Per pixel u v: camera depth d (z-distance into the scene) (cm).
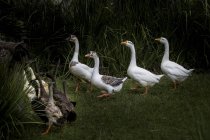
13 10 1397
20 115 916
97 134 923
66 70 1345
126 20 1411
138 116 1010
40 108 930
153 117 1003
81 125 974
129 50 1354
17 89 913
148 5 1426
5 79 910
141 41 1369
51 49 1373
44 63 1341
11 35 1372
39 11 1394
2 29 1366
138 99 1127
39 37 1379
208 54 1378
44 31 1376
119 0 1430
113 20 1405
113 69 1334
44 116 940
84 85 1273
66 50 1363
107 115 1024
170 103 1089
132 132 928
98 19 1391
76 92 1206
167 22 1404
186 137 889
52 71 1261
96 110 1061
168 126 954
